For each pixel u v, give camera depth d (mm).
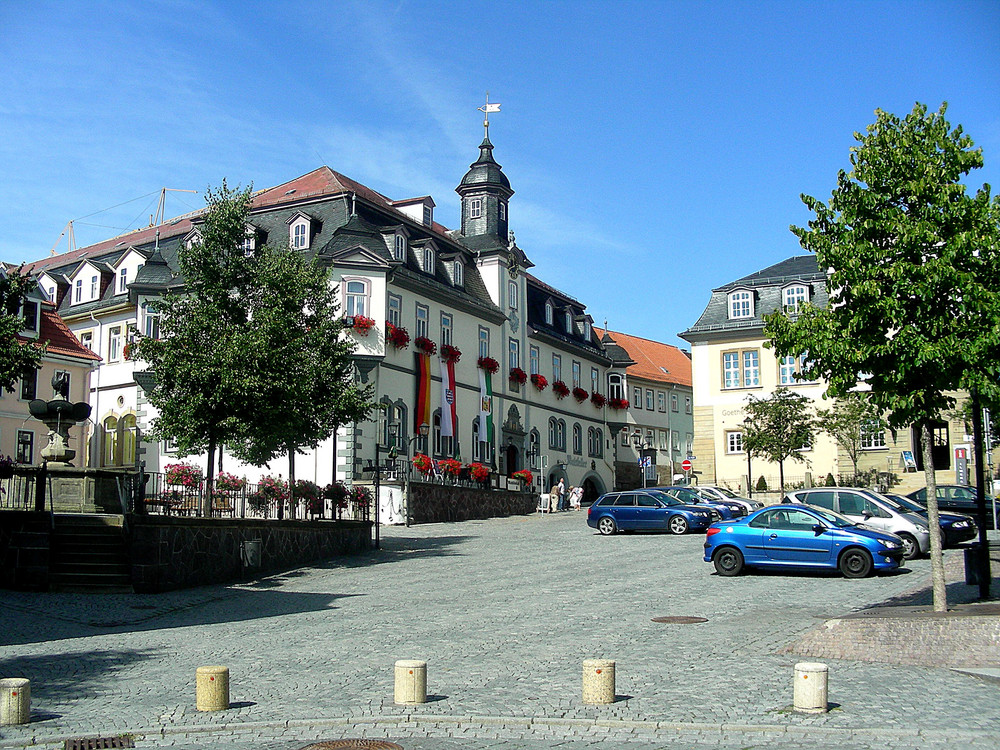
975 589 18031
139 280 45688
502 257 53875
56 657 13766
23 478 23281
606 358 66000
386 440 42562
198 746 9000
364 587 22000
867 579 20688
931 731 9102
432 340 46781
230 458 42375
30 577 20953
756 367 54906
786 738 9086
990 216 14195
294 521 26297
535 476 55406
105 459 48750
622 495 35031
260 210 45938
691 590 19828
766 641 14180
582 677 11039
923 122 14703
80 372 48344
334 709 10266
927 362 13805
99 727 9617
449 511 42875
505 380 53219
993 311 13547
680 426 79562
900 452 50500
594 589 20344
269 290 26625
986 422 27875
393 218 47125
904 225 14094
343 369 28859
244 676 12188
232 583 23016
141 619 17953
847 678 11664
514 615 17203
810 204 15109
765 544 21672
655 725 9453
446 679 11797
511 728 9531
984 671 12062
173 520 21625
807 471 51750
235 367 24688
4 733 9422
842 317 14625
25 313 44750
